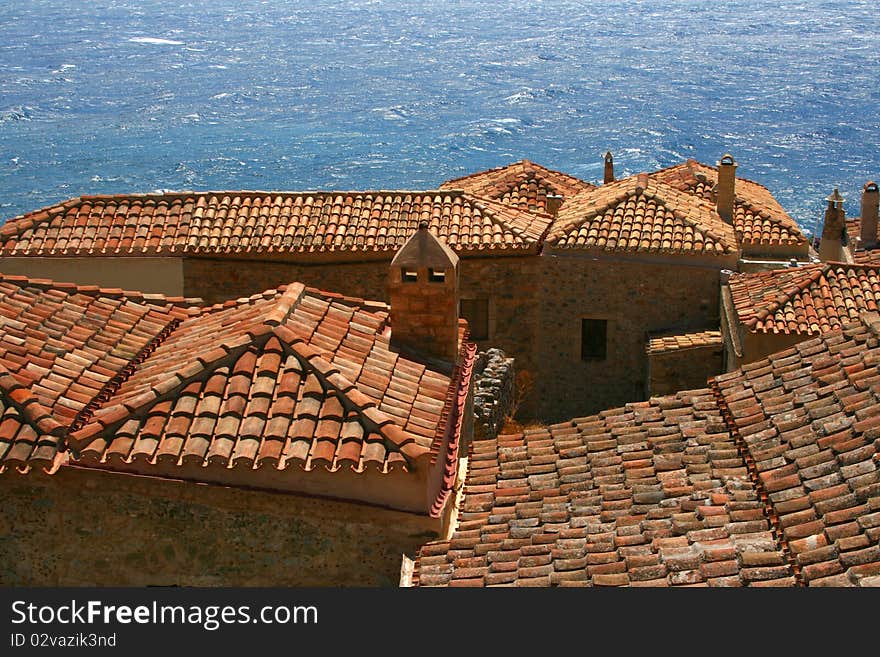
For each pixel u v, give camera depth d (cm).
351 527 1692
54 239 3447
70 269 3438
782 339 2858
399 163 11350
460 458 2009
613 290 3519
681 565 1365
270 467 1680
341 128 13250
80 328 2070
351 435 1694
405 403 1828
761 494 1504
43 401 1791
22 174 10800
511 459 1841
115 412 1742
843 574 1246
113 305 2194
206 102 15162
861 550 1270
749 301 3023
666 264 3462
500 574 1459
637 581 1362
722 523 1458
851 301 2923
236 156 11656
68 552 1745
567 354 3606
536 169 4409
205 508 1708
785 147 11969
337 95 15800
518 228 3547
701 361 3297
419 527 1675
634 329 3544
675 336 3400
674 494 1576
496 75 17862
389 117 13950
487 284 3553
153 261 3453
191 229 3500
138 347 2069
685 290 3475
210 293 3500
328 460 1656
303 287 2098
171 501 1709
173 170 11000
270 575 1717
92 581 1752
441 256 2011
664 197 3709
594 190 4100
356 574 1705
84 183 10438
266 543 1711
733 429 1706
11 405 1759
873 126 12938
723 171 3797
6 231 3475
